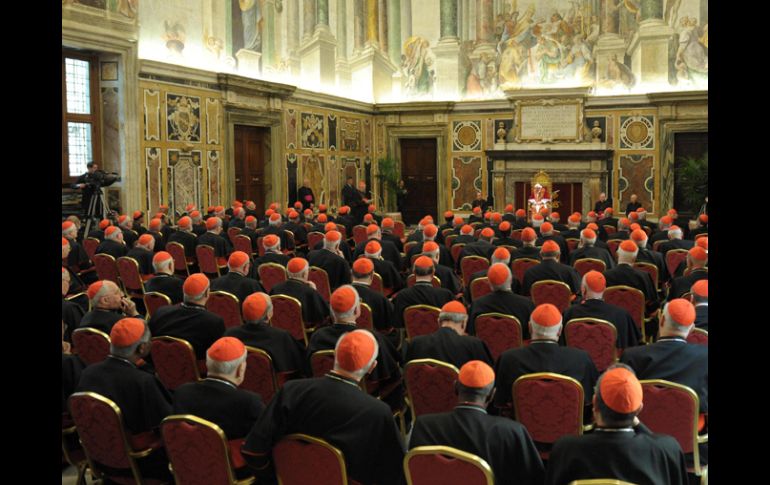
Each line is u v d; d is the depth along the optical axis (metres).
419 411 5.20
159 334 6.02
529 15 24.44
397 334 8.29
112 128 15.45
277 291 7.63
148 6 16.05
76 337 5.80
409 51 25.77
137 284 9.75
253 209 17.02
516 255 10.58
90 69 15.27
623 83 23.56
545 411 4.59
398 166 26.25
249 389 5.55
